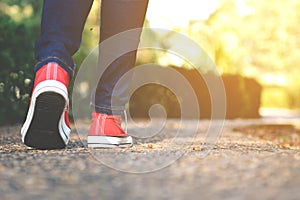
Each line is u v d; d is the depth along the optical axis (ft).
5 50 20.38
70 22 8.79
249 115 46.34
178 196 5.21
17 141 12.38
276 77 64.49
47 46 8.68
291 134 25.54
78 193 5.37
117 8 9.16
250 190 5.43
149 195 5.26
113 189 5.56
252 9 55.21
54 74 8.45
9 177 6.12
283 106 84.69
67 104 8.80
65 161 7.28
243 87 45.24
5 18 22.31
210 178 6.09
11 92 21.07
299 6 58.80
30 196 5.22
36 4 29.73
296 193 5.25
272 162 7.16
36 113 8.40
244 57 55.83
